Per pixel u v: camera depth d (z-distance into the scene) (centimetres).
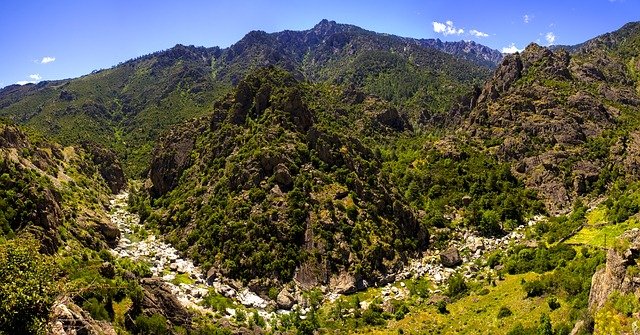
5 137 11294
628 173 12131
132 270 7981
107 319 4431
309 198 9800
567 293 6762
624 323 4325
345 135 12656
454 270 9331
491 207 11731
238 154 11356
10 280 2758
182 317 5700
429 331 6975
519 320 6556
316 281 8506
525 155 13588
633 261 4750
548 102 15238
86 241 8500
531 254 8856
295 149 10950
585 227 9706
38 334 2777
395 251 9519
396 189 12094
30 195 7750
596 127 14275
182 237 10200
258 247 8944
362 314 7588
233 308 7469
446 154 14150
